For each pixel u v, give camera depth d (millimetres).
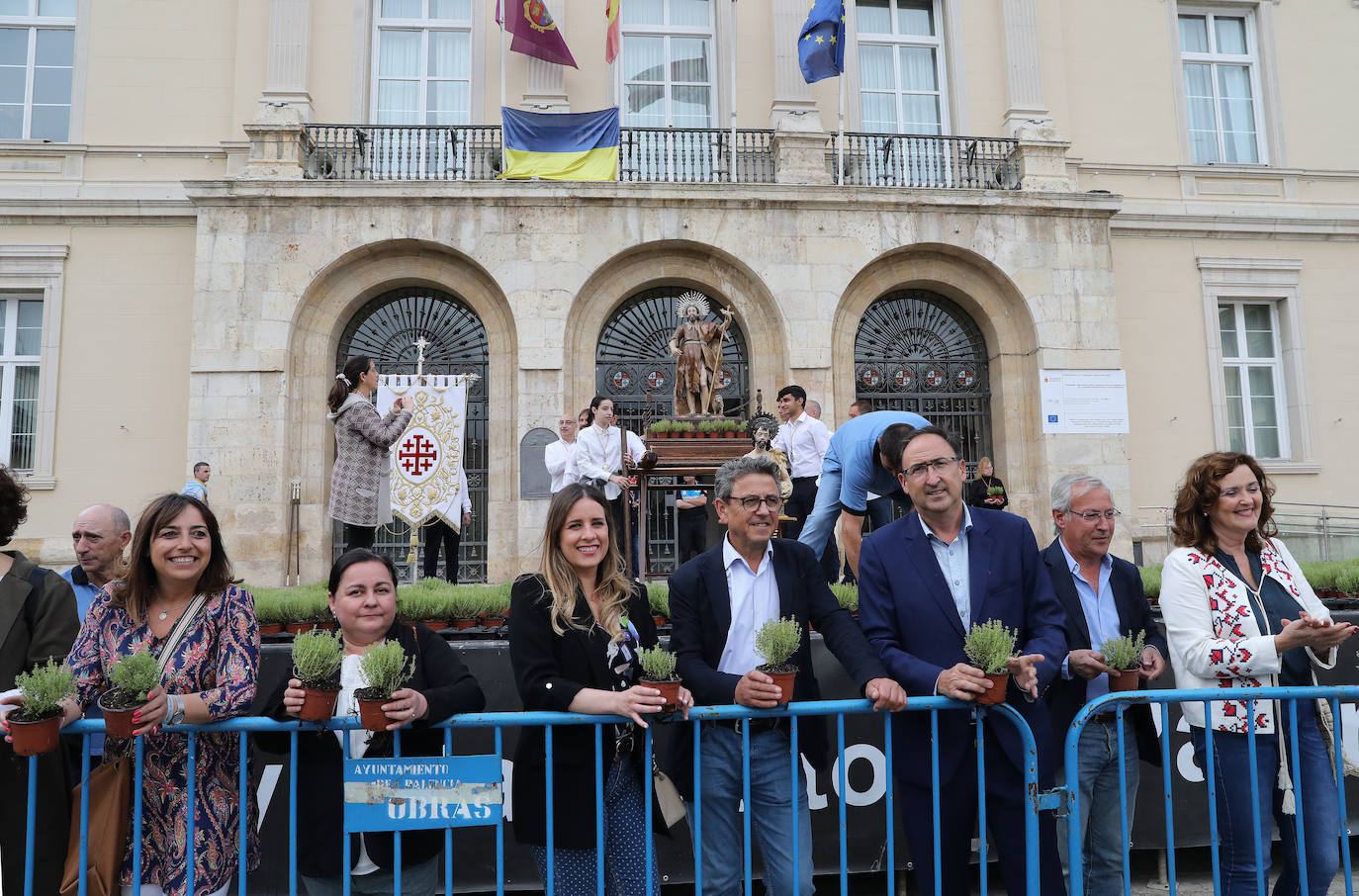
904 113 14750
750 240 12945
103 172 13211
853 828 4664
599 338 13422
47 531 12406
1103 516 3744
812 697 3402
